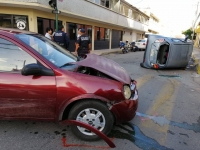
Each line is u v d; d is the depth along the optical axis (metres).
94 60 3.00
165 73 7.58
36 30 9.39
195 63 10.55
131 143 2.51
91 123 2.47
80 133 2.49
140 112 3.52
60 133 2.69
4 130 2.72
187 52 8.08
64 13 10.55
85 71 2.58
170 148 2.44
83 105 2.38
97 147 2.40
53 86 2.30
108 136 2.65
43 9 9.22
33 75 2.32
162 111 3.60
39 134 2.64
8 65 2.39
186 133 2.81
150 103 4.02
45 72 2.31
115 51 17.75
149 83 5.81
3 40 2.41
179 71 8.19
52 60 2.55
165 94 4.71
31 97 2.34
